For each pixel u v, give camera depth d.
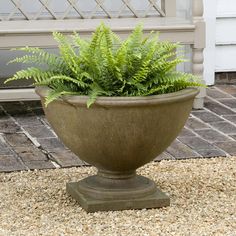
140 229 4.40
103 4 7.89
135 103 4.41
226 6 8.02
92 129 4.50
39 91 4.66
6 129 6.56
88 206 4.66
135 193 4.73
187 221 4.55
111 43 4.71
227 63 8.16
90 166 5.61
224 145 6.14
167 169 5.52
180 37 7.00
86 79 4.66
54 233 4.34
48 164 5.65
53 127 4.75
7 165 5.62
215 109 7.21
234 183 5.23
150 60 4.64
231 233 4.36
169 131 4.61
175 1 7.55
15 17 7.41
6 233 4.34
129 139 4.51
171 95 4.50
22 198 4.93
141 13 7.71
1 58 7.77
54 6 7.85
